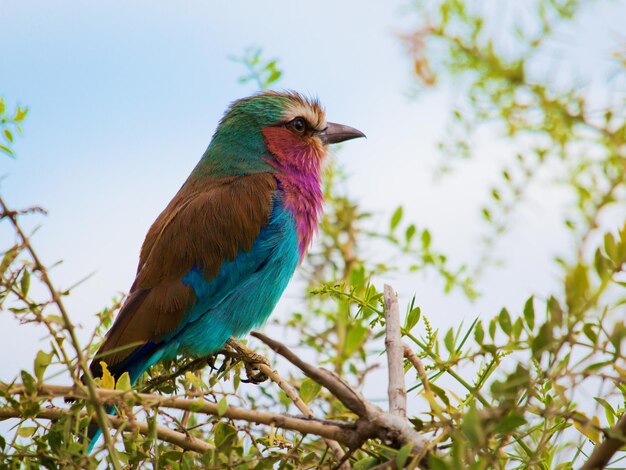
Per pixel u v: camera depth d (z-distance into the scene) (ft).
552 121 18.45
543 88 18.26
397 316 23.24
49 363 20.57
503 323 19.52
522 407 16.74
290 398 26.71
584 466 17.03
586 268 16.07
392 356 22.30
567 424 20.51
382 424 19.47
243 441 23.22
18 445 21.77
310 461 23.16
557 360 17.40
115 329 38.55
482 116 21.57
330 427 19.79
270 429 23.18
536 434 22.44
